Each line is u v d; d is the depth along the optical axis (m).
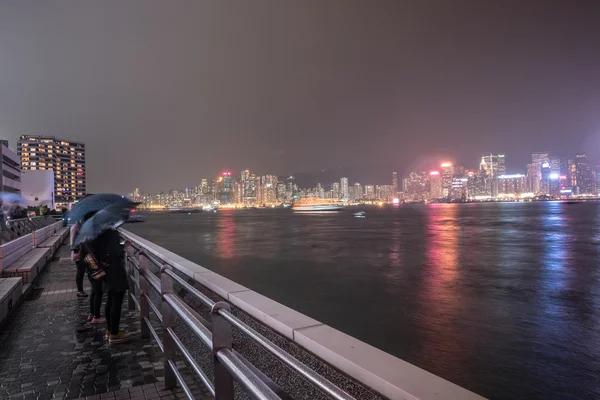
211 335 2.45
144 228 94.88
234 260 32.25
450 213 161.75
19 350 4.75
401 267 26.92
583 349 10.79
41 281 9.44
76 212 5.10
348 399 1.34
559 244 42.47
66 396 3.57
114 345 4.90
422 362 10.18
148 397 3.52
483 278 22.41
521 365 9.80
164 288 3.70
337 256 33.78
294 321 2.63
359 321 14.03
